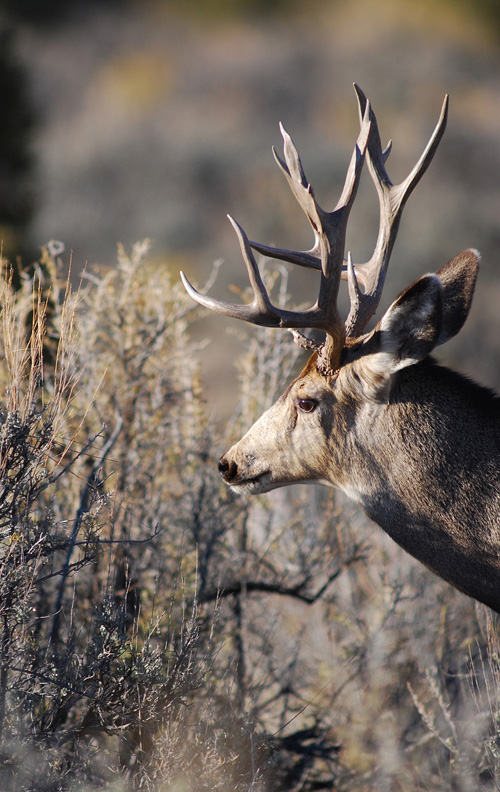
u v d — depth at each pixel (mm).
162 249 55219
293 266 42406
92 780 9891
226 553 14219
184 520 13758
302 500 15258
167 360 14898
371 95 95000
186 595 12727
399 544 11906
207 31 126938
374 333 11102
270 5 131250
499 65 108500
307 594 15125
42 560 10398
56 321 13453
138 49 112562
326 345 11562
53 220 58094
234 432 15586
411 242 53938
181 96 94375
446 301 11672
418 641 14102
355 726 13398
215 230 58656
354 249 51469
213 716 11000
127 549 12562
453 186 64938
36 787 9352
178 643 11820
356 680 14000
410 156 73062
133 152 71000
